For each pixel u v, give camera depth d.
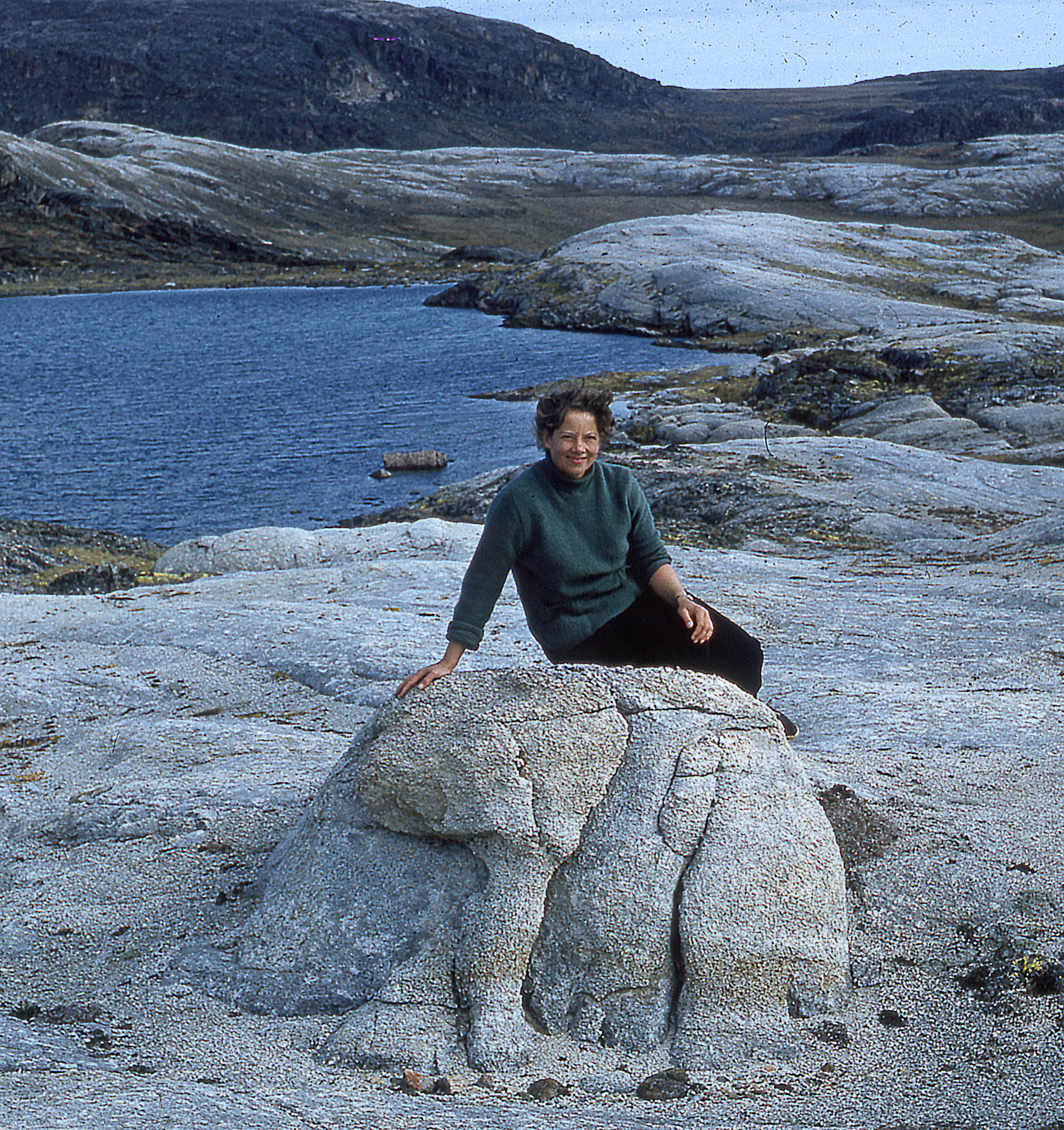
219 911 4.43
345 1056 3.47
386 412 54.38
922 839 4.46
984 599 11.34
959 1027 3.42
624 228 109.19
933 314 78.00
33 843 5.70
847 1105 3.08
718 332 82.12
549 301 93.38
